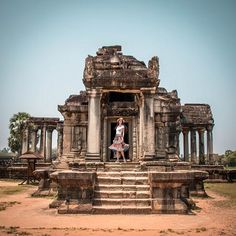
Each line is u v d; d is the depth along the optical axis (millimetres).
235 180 40406
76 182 13742
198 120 49938
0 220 12070
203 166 42156
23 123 62656
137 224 11258
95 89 17891
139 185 14891
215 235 9625
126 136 24797
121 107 24562
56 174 15148
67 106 24984
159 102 24781
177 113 24484
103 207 13594
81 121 25047
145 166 16781
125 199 14031
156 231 10094
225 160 77812
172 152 24297
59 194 15578
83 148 24641
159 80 18109
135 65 24609
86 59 18328
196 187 22125
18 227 10656
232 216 13312
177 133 27375
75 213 13492
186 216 13031
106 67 23547
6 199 19641
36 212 14086
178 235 9562
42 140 50688
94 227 10727
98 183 15156
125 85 17969
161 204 13648
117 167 17188
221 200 20000
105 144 24141
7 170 43031
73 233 9711
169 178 13656
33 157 32531
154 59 18312
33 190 26109
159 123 24578
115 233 9742
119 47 27781
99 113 17734
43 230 10180
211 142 49688
